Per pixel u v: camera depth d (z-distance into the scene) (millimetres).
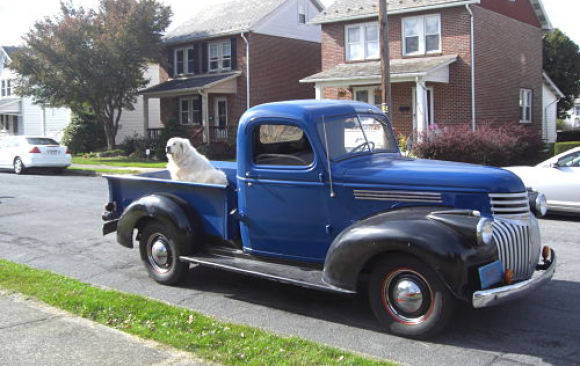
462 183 4785
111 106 29469
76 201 13453
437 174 4902
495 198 4750
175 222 6102
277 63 29172
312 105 5535
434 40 21500
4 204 12977
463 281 4344
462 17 20672
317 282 5035
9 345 4336
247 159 5746
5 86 42344
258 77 28266
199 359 4082
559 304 5609
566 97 38500
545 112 28125
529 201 5398
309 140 5305
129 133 36031
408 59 22031
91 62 26844
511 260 4801
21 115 41156
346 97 23484
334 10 23984
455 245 4363
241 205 5879
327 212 5309
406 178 4953
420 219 4598
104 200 13625
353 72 21547
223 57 29031
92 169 21594
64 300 5414
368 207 5109
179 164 6738
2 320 4895
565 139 28531
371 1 23359
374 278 4852
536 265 5262
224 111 29656
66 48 26375
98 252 8258
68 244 8789
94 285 6469
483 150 17031
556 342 4641
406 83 22062
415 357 4340
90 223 10594
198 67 29922
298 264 5609
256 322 5219
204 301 5883
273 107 5586
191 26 31203
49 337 4504
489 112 21812
